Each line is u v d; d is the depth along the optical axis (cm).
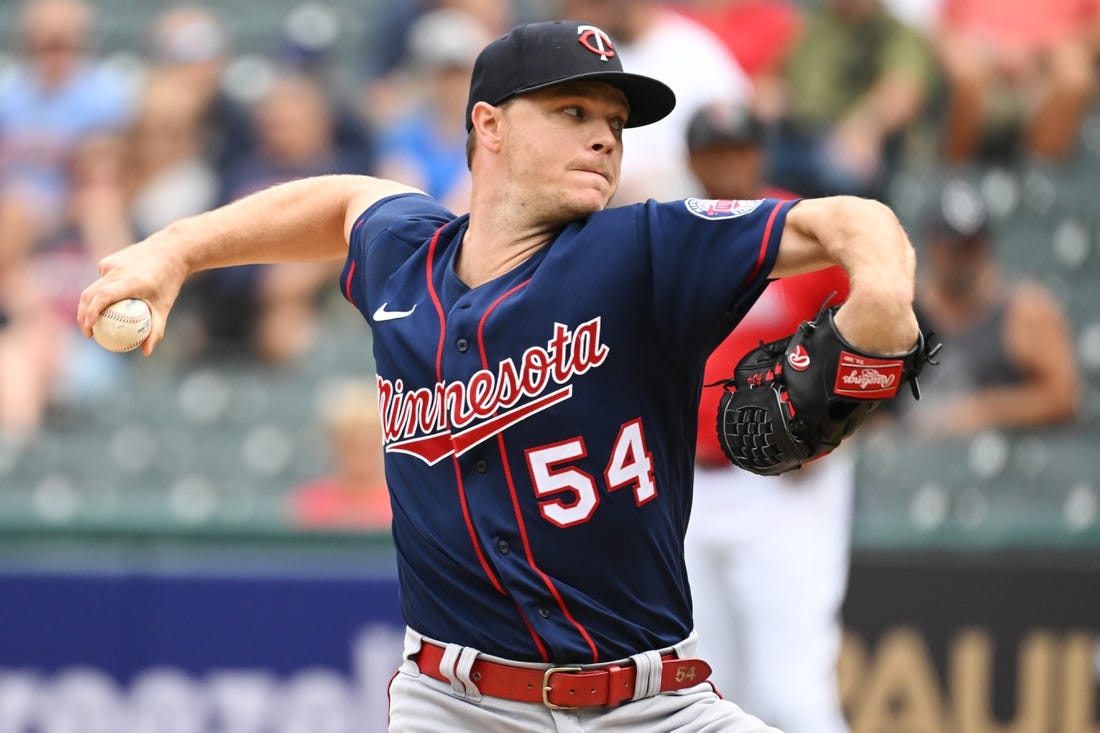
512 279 905
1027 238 2775
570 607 886
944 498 2248
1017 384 2303
